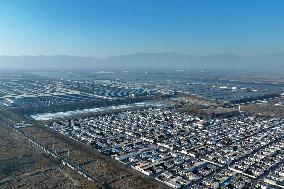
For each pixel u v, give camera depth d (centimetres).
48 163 19675
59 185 16638
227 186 16888
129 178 17650
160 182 17375
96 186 16300
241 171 19012
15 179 17338
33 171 18425
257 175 18500
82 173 18188
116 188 16325
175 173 18700
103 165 19562
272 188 16688
